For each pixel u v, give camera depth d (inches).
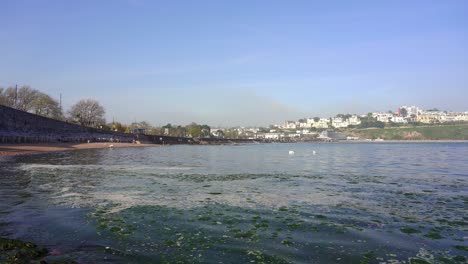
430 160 2143.2
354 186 942.4
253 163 1847.9
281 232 494.9
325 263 382.3
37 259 383.6
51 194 787.4
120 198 745.6
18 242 422.3
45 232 490.3
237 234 484.7
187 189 877.8
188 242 449.7
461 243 451.5
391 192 839.1
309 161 2063.2
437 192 842.2
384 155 2886.3
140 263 379.2
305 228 515.2
